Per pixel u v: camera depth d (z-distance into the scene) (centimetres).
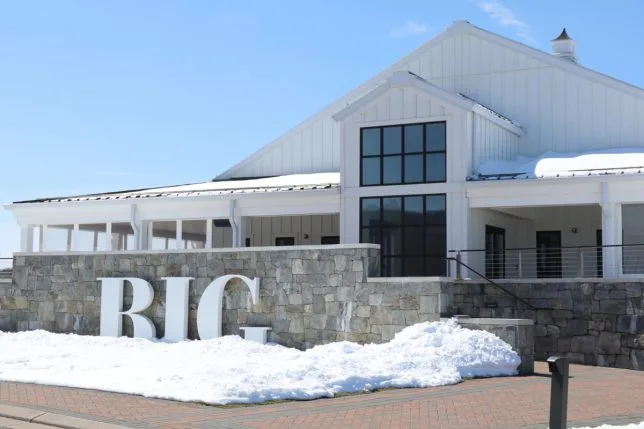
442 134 2584
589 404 1416
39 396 1479
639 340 2039
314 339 2255
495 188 2483
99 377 1691
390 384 1616
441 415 1282
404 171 2628
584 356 2123
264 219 3450
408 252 2598
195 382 1549
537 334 2188
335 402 1423
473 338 1875
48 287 2725
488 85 3095
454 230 2530
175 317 2442
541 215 2962
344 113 2717
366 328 2166
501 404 1395
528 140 3011
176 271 2495
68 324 2673
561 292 2166
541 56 3008
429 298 2077
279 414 1291
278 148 3425
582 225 2905
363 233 2672
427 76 3203
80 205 3131
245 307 2370
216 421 1225
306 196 2789
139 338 2438
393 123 2652
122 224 3384
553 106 2986
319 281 2259
